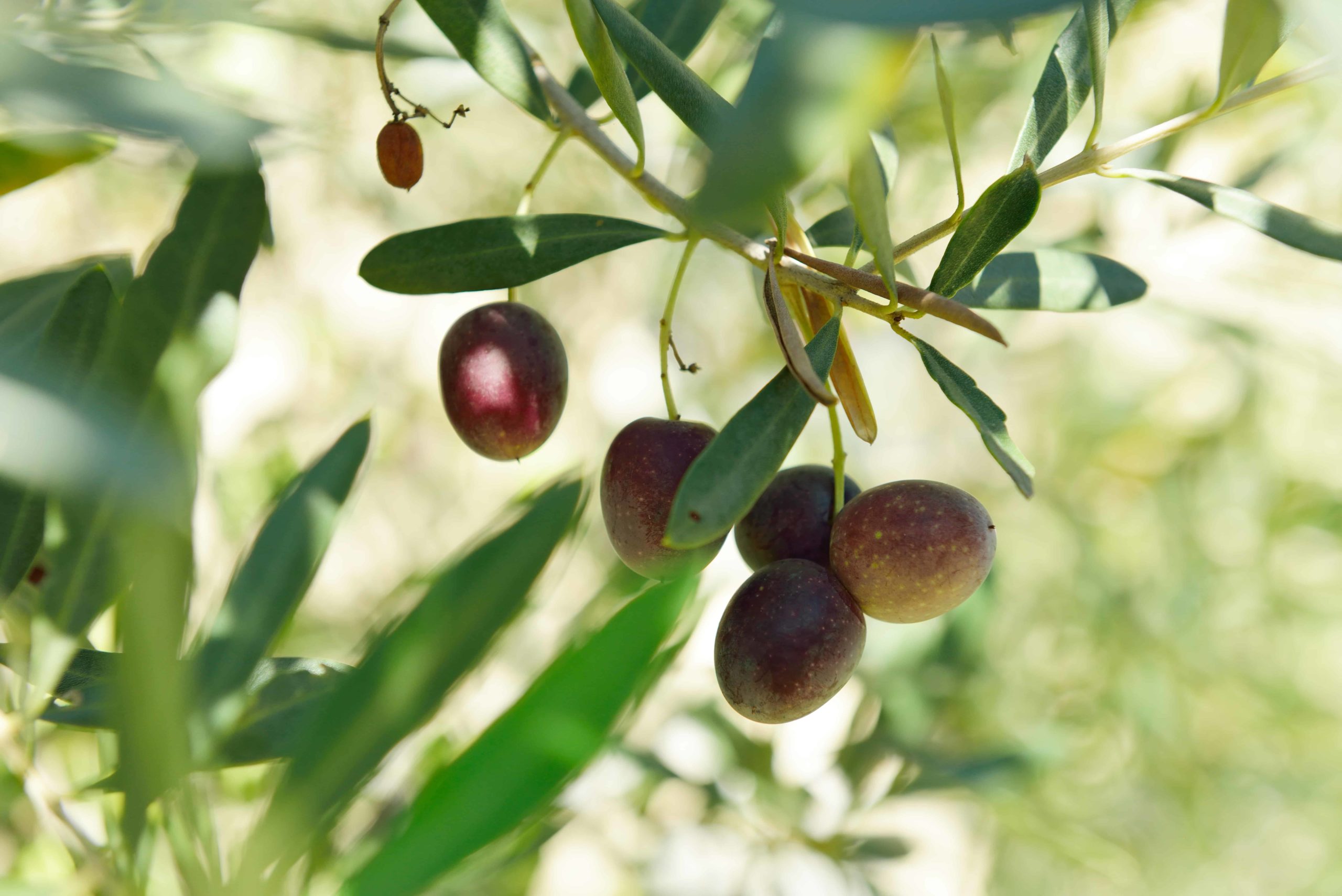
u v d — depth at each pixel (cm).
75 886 29
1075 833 55
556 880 70
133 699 26
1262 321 63
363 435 31
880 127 37
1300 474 76
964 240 31
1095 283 34
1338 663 77
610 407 88
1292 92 59
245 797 39
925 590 31
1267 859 76
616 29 31
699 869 58
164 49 37
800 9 21
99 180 68
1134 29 56
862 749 54
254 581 30
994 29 34
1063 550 76
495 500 85
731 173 21
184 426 29
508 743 26
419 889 26
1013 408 83
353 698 27
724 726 57
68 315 29
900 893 64
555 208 76
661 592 26
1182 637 72
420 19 41
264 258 83
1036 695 69
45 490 29
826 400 28
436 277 33
